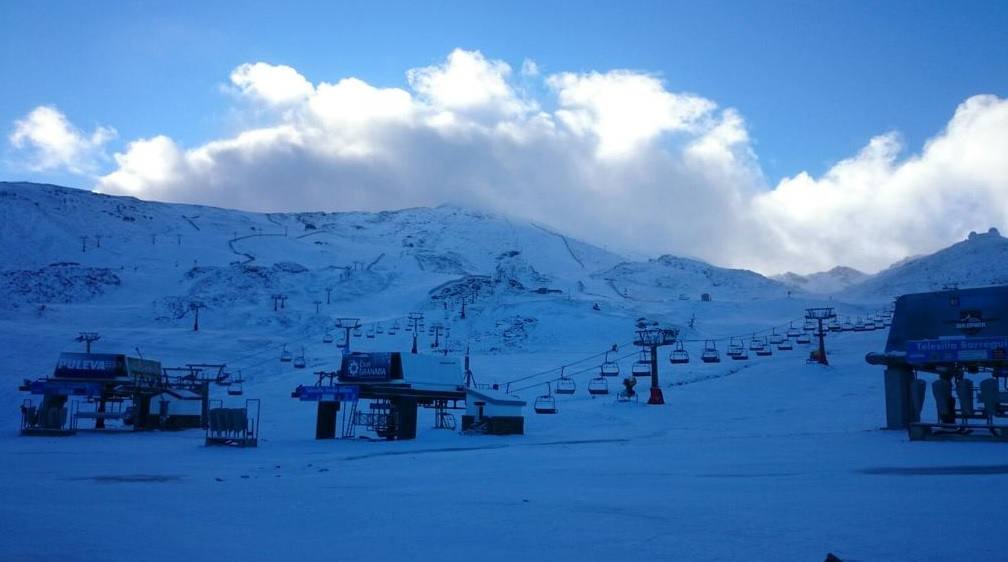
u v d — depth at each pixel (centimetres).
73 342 10362
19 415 6662
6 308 14938
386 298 19200
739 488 1761
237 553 1089
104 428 5800
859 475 1958
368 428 5241
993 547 1034
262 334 13925
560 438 4394
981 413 3362
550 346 12800
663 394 6800
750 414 5375
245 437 3969
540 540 1175
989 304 3562
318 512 1502
